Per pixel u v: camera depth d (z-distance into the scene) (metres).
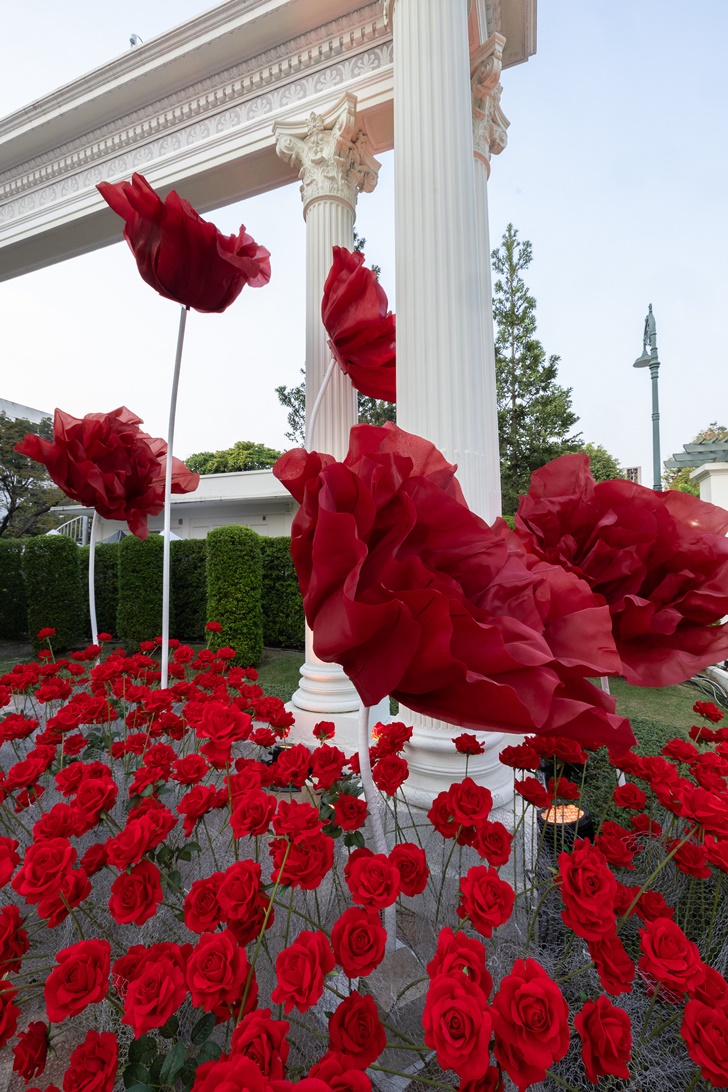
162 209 1.30
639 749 2.86
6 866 0.61
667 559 0.77
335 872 0.91
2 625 8.48
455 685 0.47
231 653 2.01
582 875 0.58
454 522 0.54
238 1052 0.42
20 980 0.84
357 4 3.29
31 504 16.97
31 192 5.15
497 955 0.74
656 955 0.55
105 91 4.23
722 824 0.73
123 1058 0.64
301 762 0.95
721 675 4.18
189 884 0.96
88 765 0.95
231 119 3.95
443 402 1.73
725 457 14.07
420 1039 0.66
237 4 3.50
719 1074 0.44
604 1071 0.45
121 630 7.37
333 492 0.48
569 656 0.53
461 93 1.92
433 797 1.59
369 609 0.42
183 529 13.68
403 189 1.89
